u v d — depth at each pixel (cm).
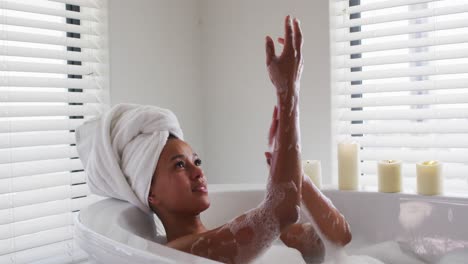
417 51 185
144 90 196
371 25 194
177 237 116
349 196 146
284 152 103
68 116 184
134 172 116
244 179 210
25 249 157
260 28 202
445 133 172
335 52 187
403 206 138
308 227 131
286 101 103
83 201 175
